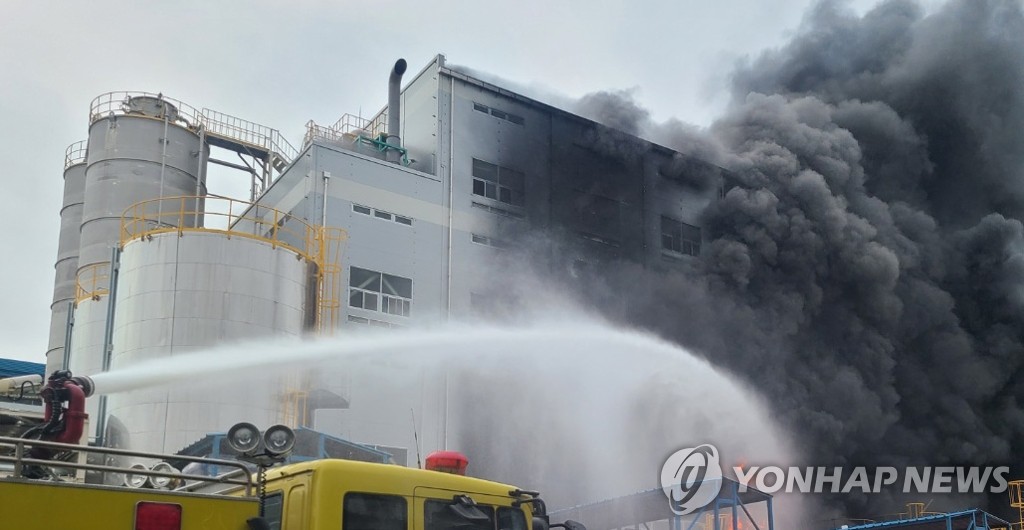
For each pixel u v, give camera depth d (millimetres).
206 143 42438
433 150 37656
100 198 39375
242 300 27031
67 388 11680
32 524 7492
